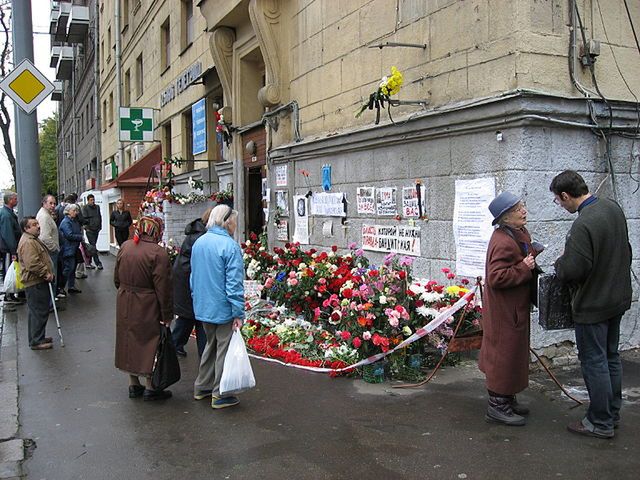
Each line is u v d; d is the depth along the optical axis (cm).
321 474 388
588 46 588
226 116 1305
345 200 855
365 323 561
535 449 414
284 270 761
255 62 1283
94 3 3319
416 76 704
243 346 507
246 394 550
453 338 572
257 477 387
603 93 610
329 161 900
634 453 404
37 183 967
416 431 451
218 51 1280
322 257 750
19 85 868
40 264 738
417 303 589
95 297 1157
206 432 464
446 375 585
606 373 421
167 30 1952
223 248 501
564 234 588
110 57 2864
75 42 4016
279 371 620
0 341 797
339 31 871
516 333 442
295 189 1016
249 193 1319
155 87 2048
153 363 531
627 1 624
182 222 1435
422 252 695
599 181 607
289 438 447
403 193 725
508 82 575
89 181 3388
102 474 399
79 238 1159
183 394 562
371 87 796
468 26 623
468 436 439
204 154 1585
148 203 1512
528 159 567
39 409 527
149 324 535
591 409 432
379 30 774
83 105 4031
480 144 607
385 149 761
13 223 1066
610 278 413
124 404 537
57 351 738
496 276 434
